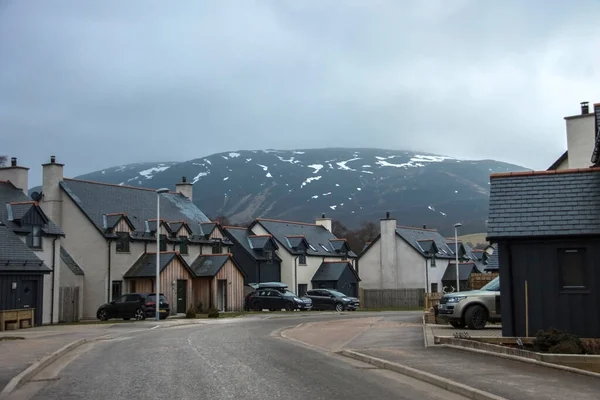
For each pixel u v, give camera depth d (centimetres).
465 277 6819
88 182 4694
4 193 3866
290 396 1028
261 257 5694
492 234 1730
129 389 1126
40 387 1183
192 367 1402
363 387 1120
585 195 1764
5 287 3209
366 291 6400
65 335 2466
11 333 2648
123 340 2239
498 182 1875
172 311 4438
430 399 1014
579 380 1138
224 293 4897
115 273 4334
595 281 1669
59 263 3891
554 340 1520
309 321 3306
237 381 1188
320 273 6191
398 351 1609
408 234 6831
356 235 12150
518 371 1241
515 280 1725
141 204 4981
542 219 1731
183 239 4919
